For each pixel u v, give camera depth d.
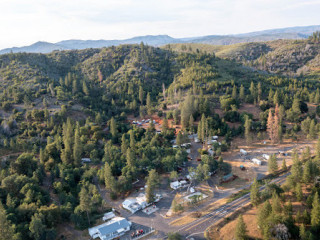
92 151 131.62
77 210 85.00
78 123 163.12
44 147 144.12
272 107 185.00
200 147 149.62
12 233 68.06
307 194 83.12
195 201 94.81
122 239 78.12
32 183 97.12
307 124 147.88
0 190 92.44
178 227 82.56
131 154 117.44
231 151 142.12
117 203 100.25
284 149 137.12
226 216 84.69
